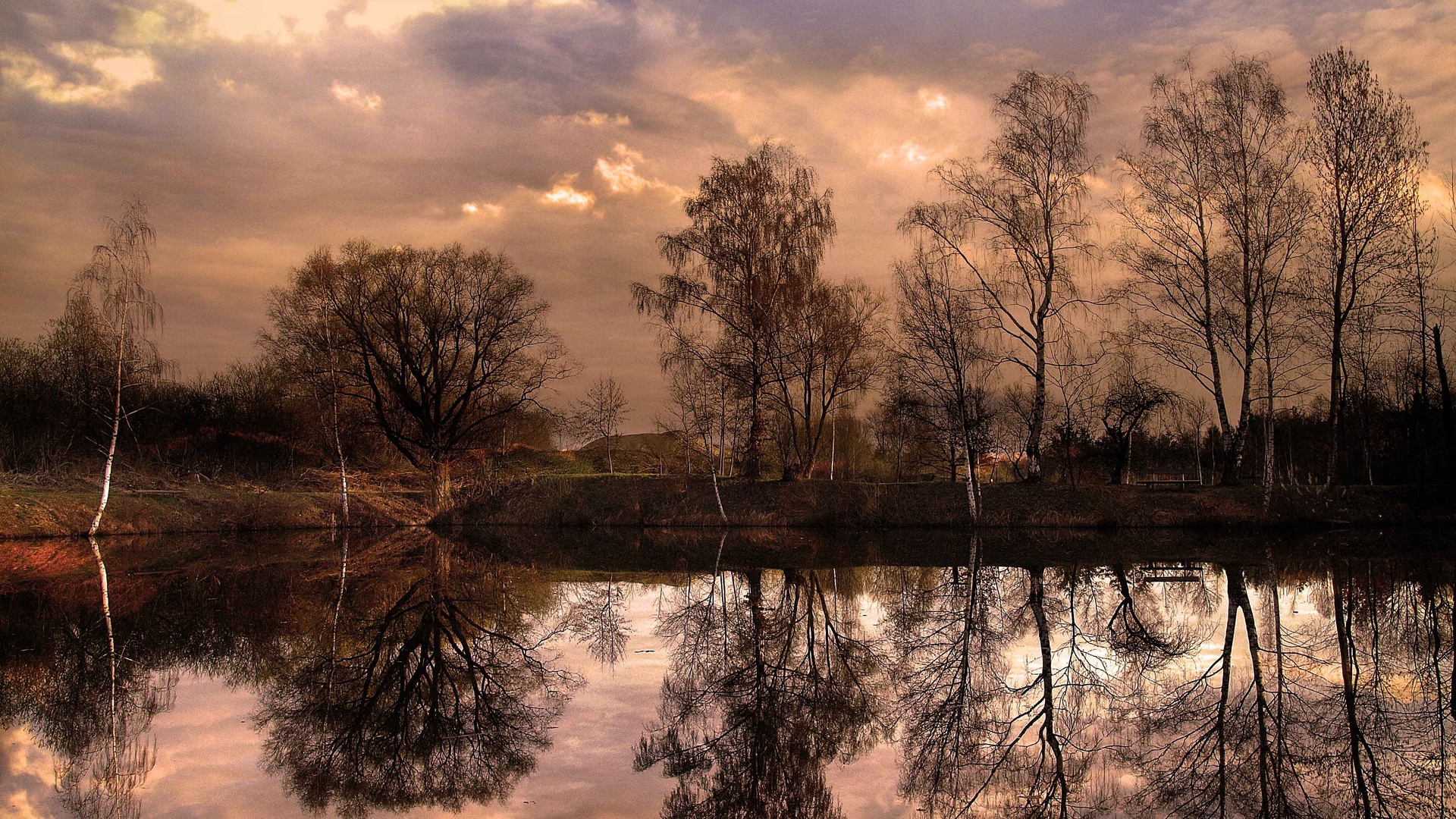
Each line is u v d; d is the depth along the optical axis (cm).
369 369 3831
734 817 711
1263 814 725
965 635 1455
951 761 862
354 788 773
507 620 1639
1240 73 3023
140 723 985
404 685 1159
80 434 3488
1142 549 2636
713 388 3784
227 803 736
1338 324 3095
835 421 4741
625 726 973
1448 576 2031
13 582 2103
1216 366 3312
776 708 1047
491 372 4000
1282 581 1986
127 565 2417
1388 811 737
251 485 3947
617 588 2080
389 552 2867
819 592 1981
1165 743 916
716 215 3603
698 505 3744
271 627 1552
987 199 3256
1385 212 2933
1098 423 3772
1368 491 3225
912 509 3481
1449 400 3331
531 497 4028
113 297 2944
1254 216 3027
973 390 3403
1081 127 3228
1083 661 1272
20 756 870
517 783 786
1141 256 3238
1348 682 1142
